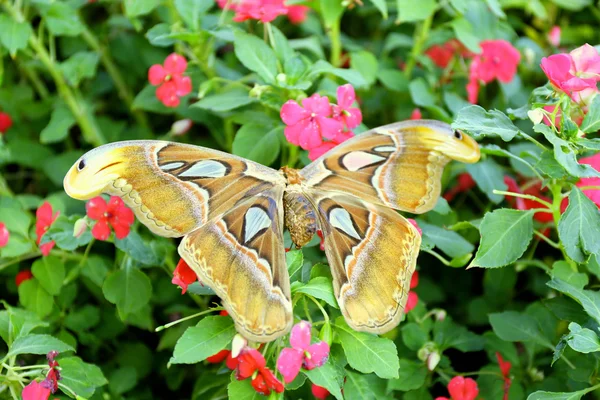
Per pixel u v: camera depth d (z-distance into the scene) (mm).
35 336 807
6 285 984
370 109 1045
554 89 802
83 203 989
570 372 844
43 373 806
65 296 932
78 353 949
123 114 1117
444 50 1054
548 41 1088
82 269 919
